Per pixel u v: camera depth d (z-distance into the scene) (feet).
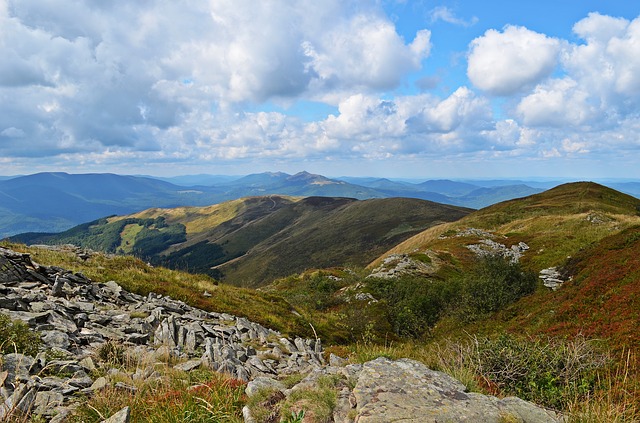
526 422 17.56
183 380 27.45
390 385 19.99
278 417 19.20
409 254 185.68
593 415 20.35
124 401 21.85
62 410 20.80
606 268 81.10
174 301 67.77
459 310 112.27
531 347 34.99
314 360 50.08
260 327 64.23
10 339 27.32
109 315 48.44
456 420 16.72
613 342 47.42
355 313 111.45
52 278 56.85
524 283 118.21
